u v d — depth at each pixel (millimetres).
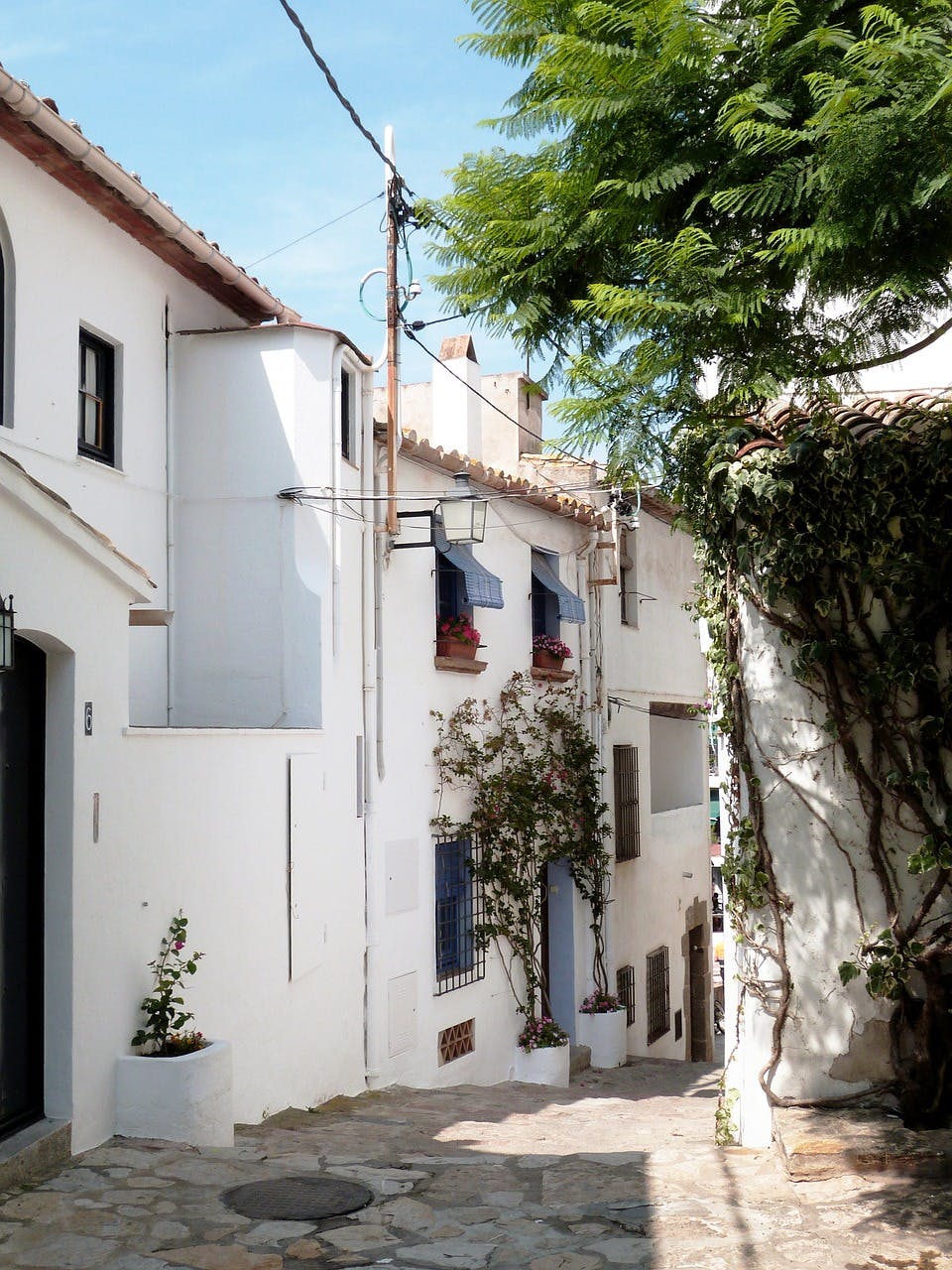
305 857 9406
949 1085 6465
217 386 10867
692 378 6473
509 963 13875
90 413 9984
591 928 15914
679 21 5957
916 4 5988
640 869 18109
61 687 6363
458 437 16016
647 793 18719
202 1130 6695
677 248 6191
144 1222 5406
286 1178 6168
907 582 6609
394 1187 6133
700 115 6375
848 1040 6715
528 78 6688
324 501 10641
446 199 6852
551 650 15164
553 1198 5961
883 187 5578
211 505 10789
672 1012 19406
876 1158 6055
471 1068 12773
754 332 6477
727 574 7117
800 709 6887
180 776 7449
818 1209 5676
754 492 6758
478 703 13430
